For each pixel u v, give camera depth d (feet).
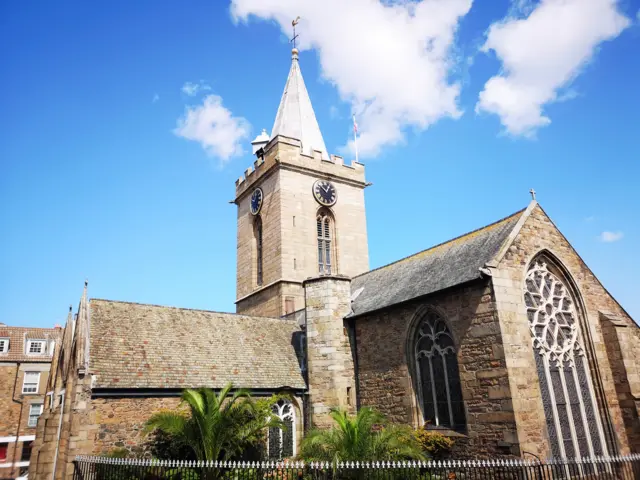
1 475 139.33
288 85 159.74
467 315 66.23
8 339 155.33
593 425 68.54
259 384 80.53
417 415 71.92
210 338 87.92
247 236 146.20
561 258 74.02
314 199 137.08
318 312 86.48
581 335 73.20
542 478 54.70
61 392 75.92
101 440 66.13
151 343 80.38
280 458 76.69
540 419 60.39
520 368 61.05
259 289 133.90
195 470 54.03
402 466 51.13
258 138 154.20
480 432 61.67
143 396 70.64
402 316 76.74
